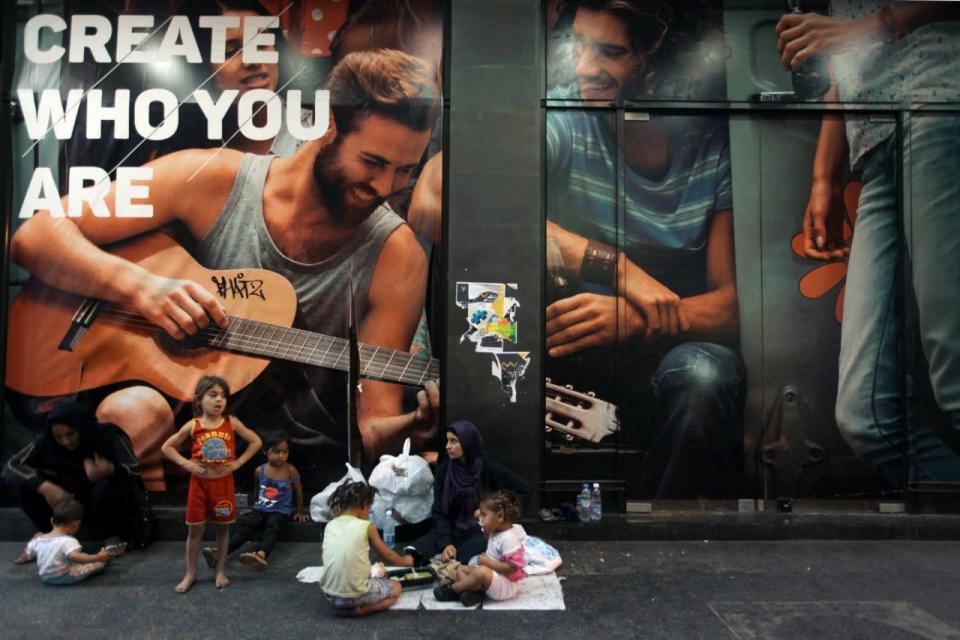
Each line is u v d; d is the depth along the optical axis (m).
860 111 5.86
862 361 5.81
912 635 3.79
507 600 4.24
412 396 5.63
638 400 5.79
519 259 5.60
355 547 4.01
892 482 5.77
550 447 5.71
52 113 5.71
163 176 5.69
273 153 5.71
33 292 5.65
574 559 5.02
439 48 5.73
